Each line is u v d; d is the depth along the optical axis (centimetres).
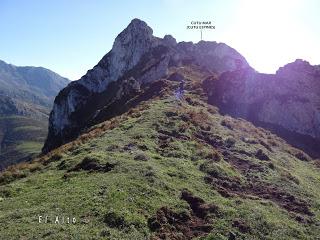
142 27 11700
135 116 5566
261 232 2681
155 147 4144
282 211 3153
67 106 11638
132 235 2259
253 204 3105
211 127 5278
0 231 2216
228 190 3388
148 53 11175
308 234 2853
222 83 7531
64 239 2108
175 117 5297
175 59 10525
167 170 3428
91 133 5106
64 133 11062
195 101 6788
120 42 11800
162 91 7494
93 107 11044
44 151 11112
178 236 2408
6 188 3139
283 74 7544
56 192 2859
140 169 3238
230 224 2672
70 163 3662
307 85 7362
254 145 5044
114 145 4016
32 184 3241
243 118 6875
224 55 11269
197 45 11575
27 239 2106
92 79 12025
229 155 4406
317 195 3753
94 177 3108
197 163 3819
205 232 2539
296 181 4016
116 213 2427
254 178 3831
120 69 11519
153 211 2594
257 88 7362
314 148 6481
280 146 5712
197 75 9550
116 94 9500
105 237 2180
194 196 2948
